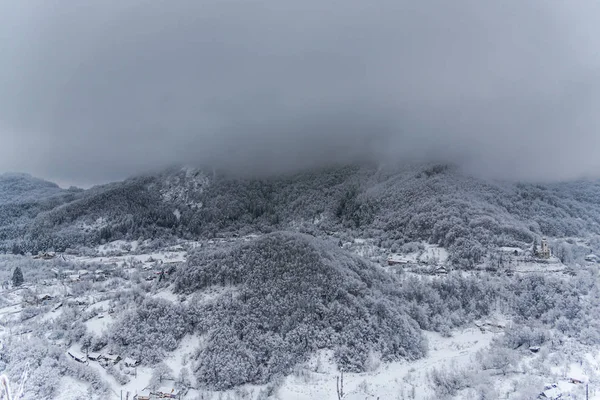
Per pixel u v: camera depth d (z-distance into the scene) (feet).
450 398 561.02
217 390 612.70
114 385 624.59
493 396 550.36
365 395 579.89
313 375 631.15
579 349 645.92
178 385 620.08
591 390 547.49
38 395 586.45
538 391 547.08
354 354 654.94
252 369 629.10
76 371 633.20
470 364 642.63
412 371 641.81
